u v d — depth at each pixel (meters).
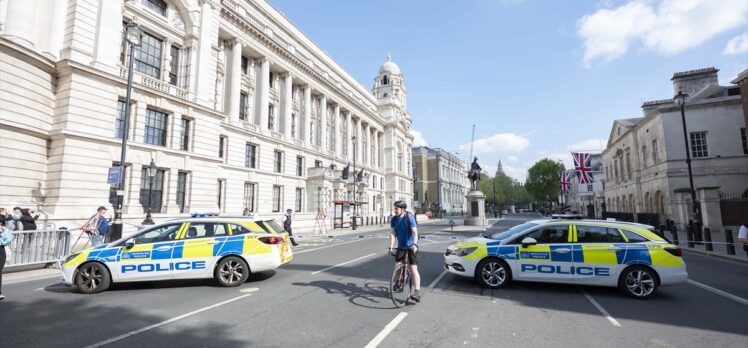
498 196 122.88
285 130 38.00
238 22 31.31
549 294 7.45
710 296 7.36
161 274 7.93
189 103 22.66
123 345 4.66
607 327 5.41
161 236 8.29
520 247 7.93
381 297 7.18
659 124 27.44
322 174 39.47
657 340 4.89
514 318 5.82
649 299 7.07
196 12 24.02
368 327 5.36
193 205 22.73
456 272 8.28
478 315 5.98
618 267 7.31
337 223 36.78
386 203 67.00
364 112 59.53
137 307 6.45
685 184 25.56
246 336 4.98
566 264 7.58
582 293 7.54
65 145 16.36
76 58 17.08
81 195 16.77
